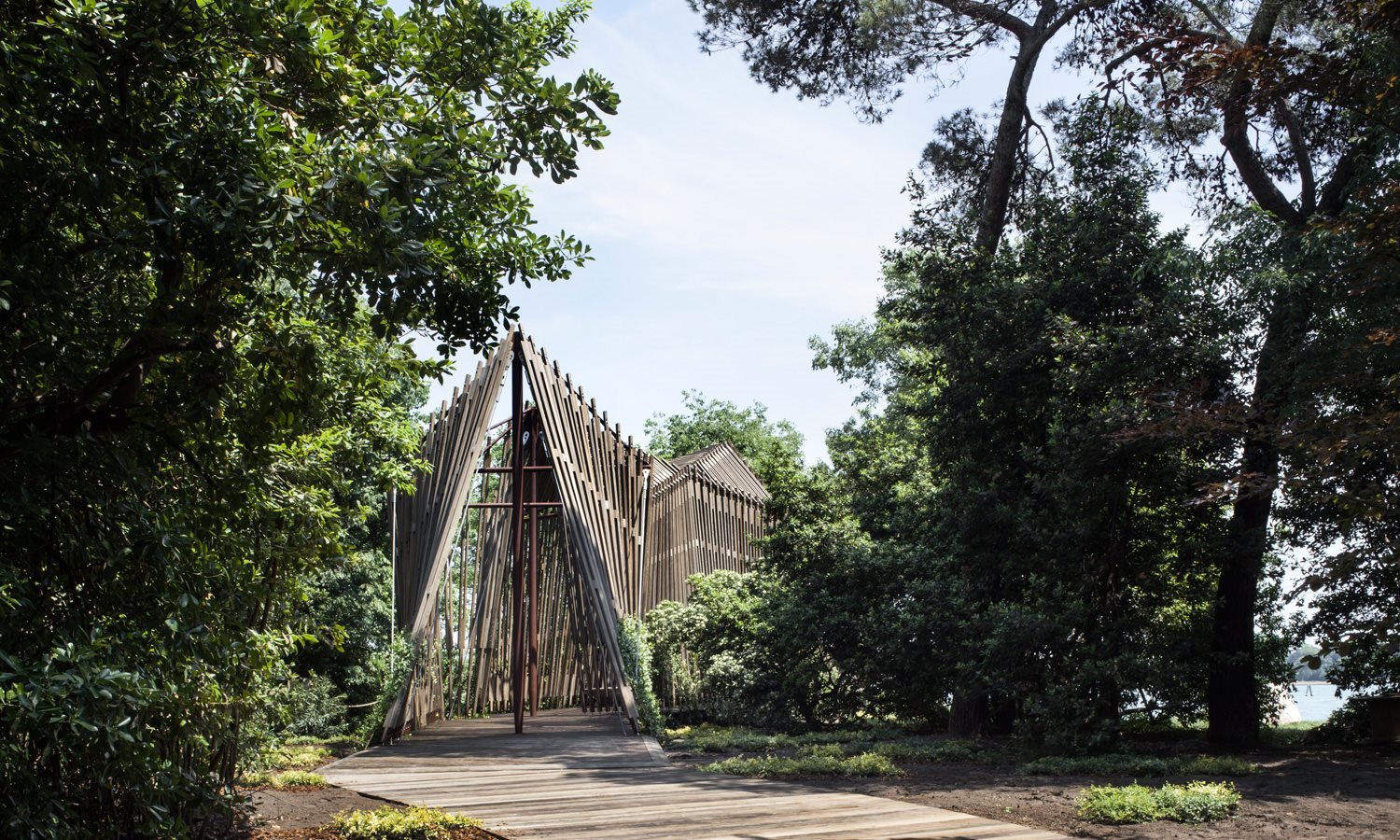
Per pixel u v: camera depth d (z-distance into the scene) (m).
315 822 6.92
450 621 15.30
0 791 3.75
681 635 16.66
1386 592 13.06
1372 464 8.16
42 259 3.76
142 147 3.81
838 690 15.45
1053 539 12.60
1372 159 11.89
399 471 7.43
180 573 4.53
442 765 10.20
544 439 14.47
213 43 3.87
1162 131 16.12
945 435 14.50
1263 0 13.54
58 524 4.18
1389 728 12.73
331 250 4.19
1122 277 13.16
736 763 10.12
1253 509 13.12
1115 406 11.98
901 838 6.52
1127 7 14.41
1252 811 7.66
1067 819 7.45
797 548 15.86
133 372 4.29
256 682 6.14
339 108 4.58
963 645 13.28
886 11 16.92
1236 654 12.70
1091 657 12.05
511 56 4.97
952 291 14.25
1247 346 12.52
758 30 17.92
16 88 3.49
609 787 8.77
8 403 3.96
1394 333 7.20
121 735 3.82
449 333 5.04
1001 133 16.09
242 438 5.05
